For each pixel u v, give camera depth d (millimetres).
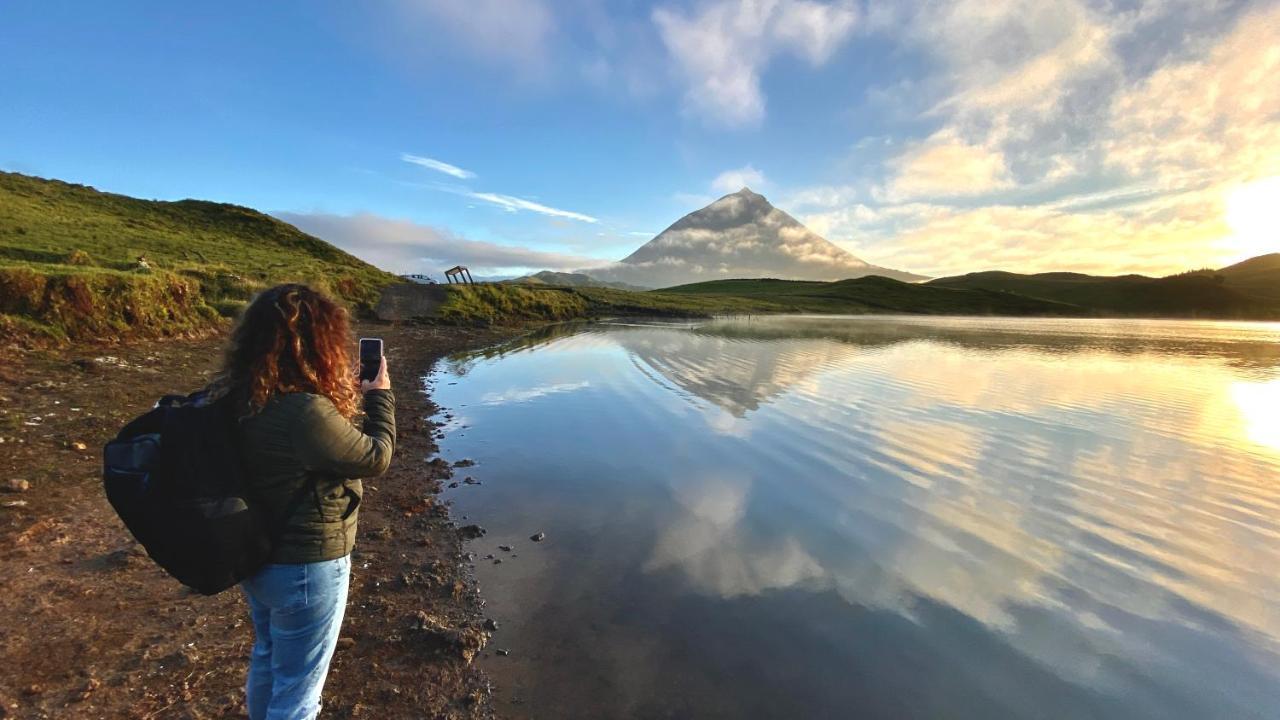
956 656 4039
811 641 4195
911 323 59562
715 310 67375
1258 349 30203
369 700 3512
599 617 4461
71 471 6441
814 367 18969
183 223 47062
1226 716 3463
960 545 5773
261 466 2189
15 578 4426
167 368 11641
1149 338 39406
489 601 4668
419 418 10930
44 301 11562
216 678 3551
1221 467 8336
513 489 7242
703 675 3814
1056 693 3666
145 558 4891
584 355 21625
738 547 5688
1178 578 5137
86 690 3365
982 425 10844
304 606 2359
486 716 3424
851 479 7746
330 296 2543
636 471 8000
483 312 35844
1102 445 9492
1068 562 5418
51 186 44531
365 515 6316
